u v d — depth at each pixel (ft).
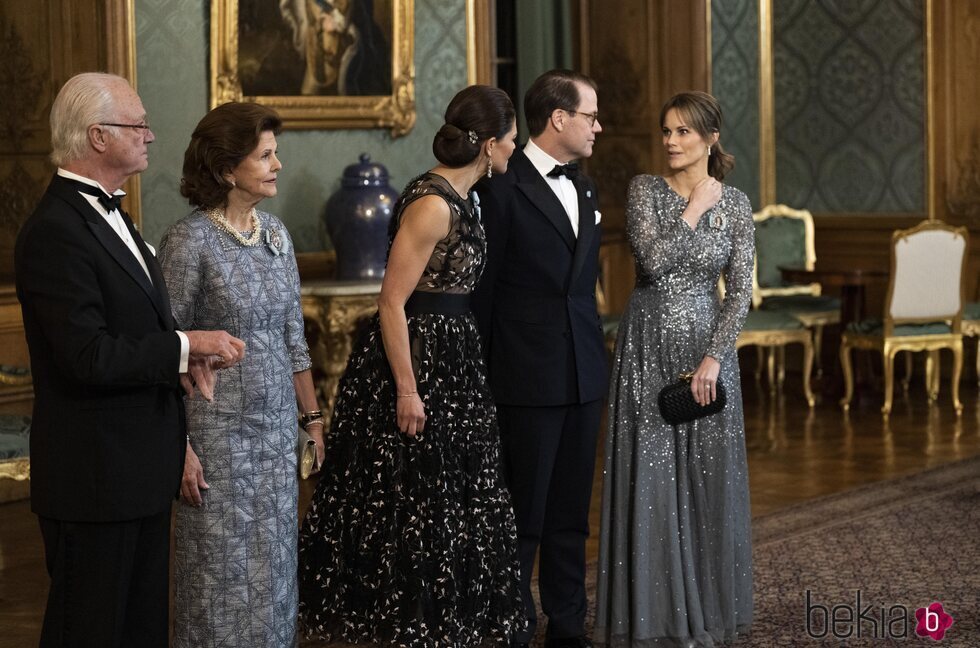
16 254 10.26
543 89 13.57
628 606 14.19
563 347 13.61
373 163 26.07
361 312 24.91
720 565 14.19
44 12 23.88
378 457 12.45
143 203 24.17
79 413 10.30
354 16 27.02
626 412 14.26
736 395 14.42
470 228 12.56
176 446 10.84
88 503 10.28
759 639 14.90
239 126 11.46
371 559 12.42
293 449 12.14
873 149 34.83
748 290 14.12
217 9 24.64
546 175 13.65
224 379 11.57
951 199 33.71
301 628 12.84
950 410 29.78
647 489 14.05
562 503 14.10
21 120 24.38
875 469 23.88
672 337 14.12
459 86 29.01
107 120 10.33
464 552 12.54
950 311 29.40
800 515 20.54
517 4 33.91
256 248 11.82
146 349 10.16
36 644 15.37
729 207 14.17
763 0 35.86
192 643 11.72
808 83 35.73
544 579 14.28
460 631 12.42
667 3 33.42
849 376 30.19
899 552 18.38
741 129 35.35
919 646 14.64
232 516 11.63
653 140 33.91
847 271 30.73
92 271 10.18
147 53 23.99
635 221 14.28
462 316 12.76
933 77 33.60
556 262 13.56
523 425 13.58
